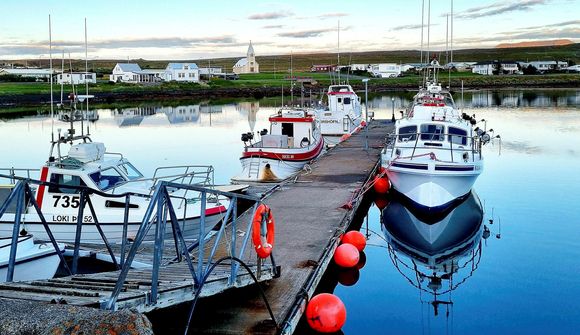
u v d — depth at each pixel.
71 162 11.00
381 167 16.69
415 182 14.07
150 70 114.25
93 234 10.76
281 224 11.34
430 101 21.61
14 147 28.72
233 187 15.52
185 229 11.08
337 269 10.55
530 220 14.00
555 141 28.33
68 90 57.94
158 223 5.57
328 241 10.15
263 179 18.31
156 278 5.41
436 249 12.29
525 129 33.41
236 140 31.56
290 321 6.75
